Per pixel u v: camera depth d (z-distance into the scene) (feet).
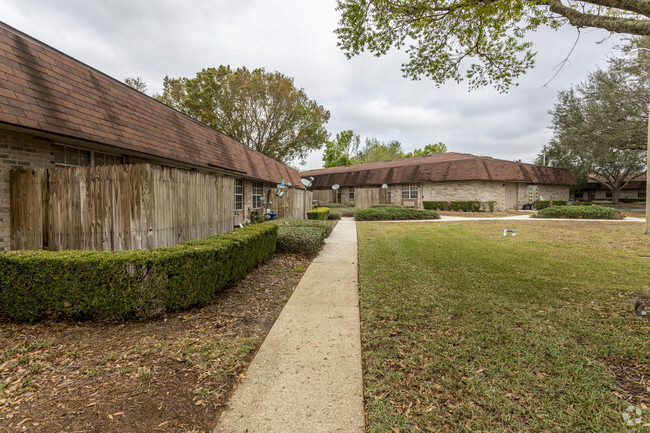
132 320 11.51
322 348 9.71
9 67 12.96
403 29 19.69
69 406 6.77
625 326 10.66
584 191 123.75
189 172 18.65
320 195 102.94
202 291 12.72
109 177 14.49
